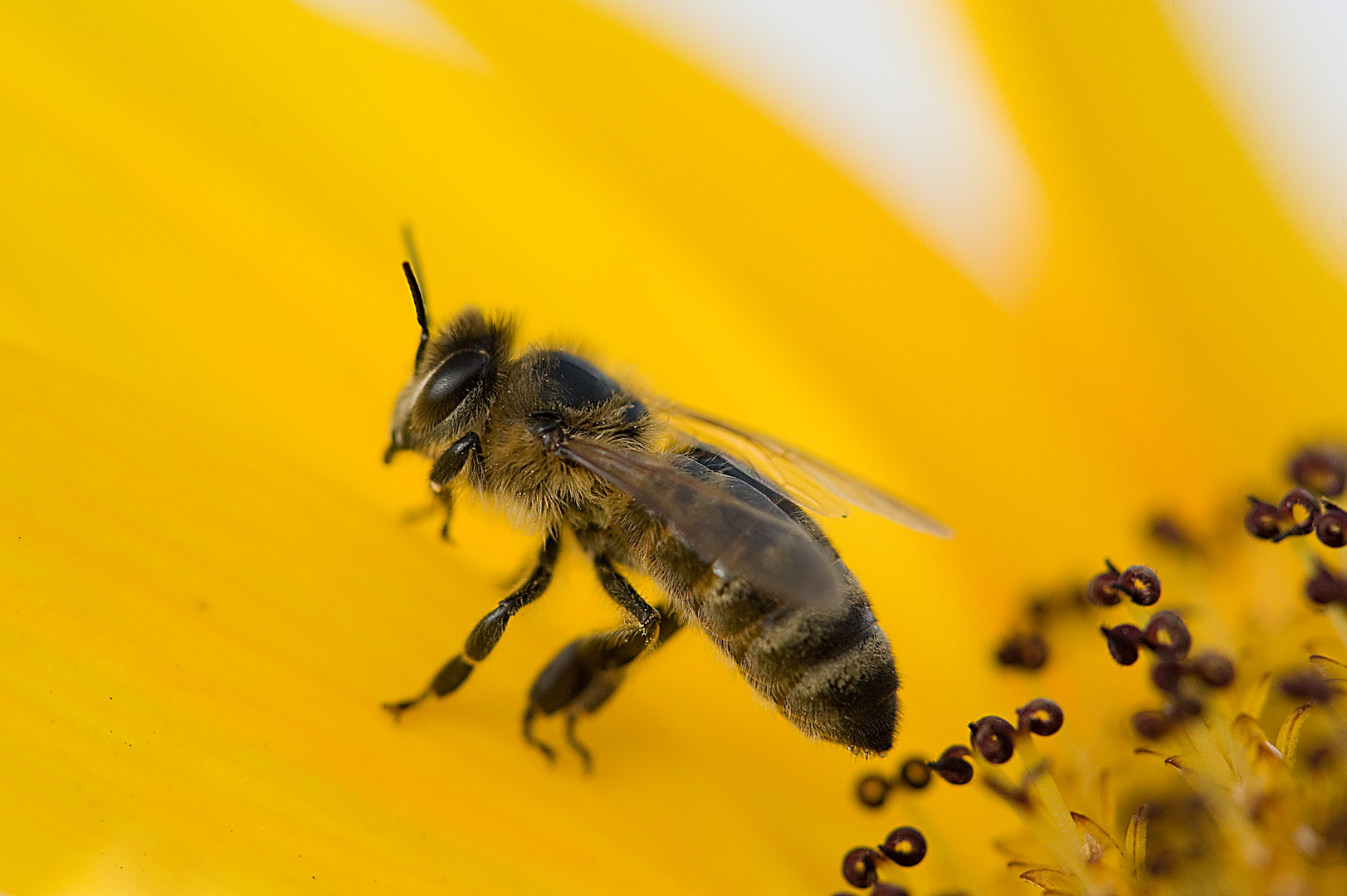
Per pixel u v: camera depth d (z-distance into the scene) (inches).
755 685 4.0
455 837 3.9
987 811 4.1
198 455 4.0
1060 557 4.3
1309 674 4.0
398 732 3.9
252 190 4.2
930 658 4.3
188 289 4.1
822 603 3.9
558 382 4.1
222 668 3.9
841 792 4.1
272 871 3.8
